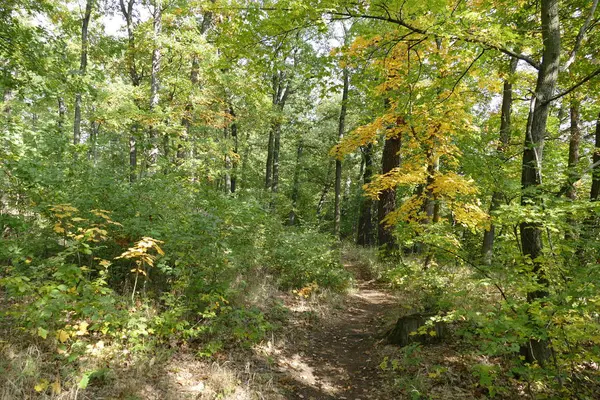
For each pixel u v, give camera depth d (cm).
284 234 1009
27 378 321
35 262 485
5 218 471
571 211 376
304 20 491
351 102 1206
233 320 549
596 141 862
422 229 583
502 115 946
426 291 733
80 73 866
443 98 646
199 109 1186
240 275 756
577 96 792
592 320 370
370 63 599
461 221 603
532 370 361
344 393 459
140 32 1139
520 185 505
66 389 332
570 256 407
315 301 780
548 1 490
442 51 582
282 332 605
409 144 715
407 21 474
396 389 445
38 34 766
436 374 444
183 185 739
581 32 490
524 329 335
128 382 364
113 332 416
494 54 596
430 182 726
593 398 369
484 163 555
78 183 584
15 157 530
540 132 494
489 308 400
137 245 475
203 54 1088
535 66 507
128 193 571
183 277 536
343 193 2778
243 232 755
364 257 1397
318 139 2125
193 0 900
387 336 592
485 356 486
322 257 888
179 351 458
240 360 480
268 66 596
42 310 341
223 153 1334
